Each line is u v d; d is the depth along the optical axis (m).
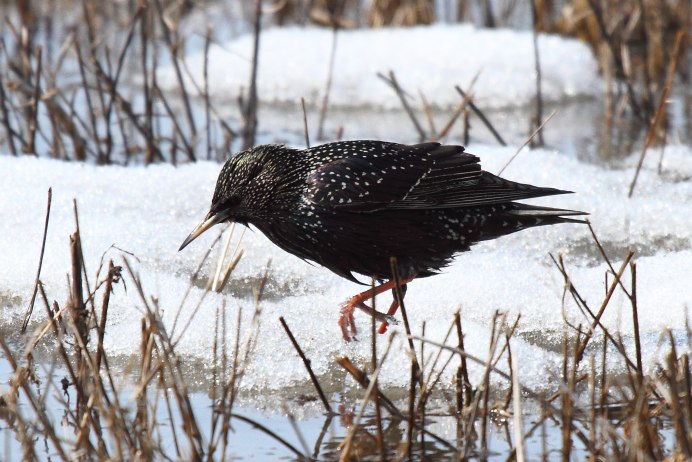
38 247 12.20
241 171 10.82
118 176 14.46
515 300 11.44
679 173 15.79
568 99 20.44
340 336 10.77
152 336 8.66
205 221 10.92
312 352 10.48
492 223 11.23
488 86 20.28
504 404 8.91
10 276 11.71
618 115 19.06
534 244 13.15
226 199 10.88
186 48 22.44
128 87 20.70
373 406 9.52
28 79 17.50
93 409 9.12
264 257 12.58
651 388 8.84
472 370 9.91
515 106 20.08
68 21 23.55
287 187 10.71
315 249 10.88
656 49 21.00
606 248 13.03
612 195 14.35
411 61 20.98
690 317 10.89
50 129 18.62
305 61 21.22
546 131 18.56
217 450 8.71
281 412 9.46
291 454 8.68
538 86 17.58
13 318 11.05
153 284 11.52
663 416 8.99
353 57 21.30
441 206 10.85
